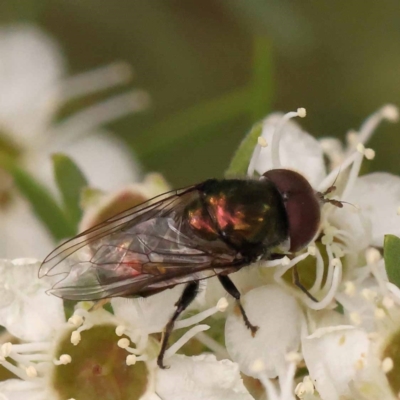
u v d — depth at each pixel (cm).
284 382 6
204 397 6
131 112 8
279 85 8
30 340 6
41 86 8
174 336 6
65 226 6
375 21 8
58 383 6
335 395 6
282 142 6
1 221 7
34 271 6
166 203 6
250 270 6
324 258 6
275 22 7
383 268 6
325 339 6
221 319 6
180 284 6
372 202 6
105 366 6
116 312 6
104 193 6
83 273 6
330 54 8
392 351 6
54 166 6
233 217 6
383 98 8
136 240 6
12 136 7
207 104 7
